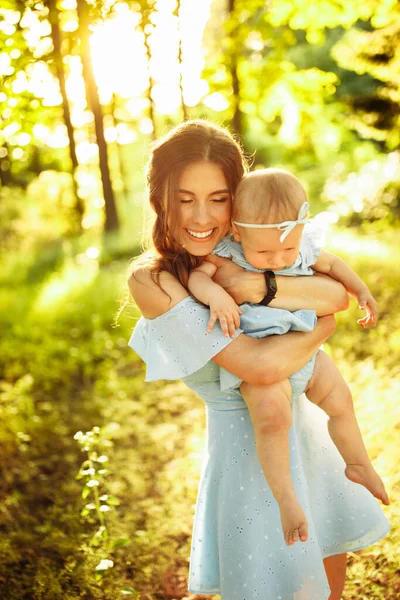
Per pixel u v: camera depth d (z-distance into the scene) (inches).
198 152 79.9
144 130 665.6
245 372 80.4
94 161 683.4
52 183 730.2
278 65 343.0
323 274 92.6
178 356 85.2
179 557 147.9
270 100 367.9
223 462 89.7
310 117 381.7
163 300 84.2
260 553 87.3
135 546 148.9
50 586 135.3
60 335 309.4
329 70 805.2
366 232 534.0
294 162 792.3
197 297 83.4
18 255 568.1
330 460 95.0
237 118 354.0
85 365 275.1
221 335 81.6
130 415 229.3
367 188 657.0
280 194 78.1
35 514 175.9
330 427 89.3
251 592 87.4
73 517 164.7
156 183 83.0
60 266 497.0
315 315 84.9
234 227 82.3
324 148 770.8
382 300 291.7
